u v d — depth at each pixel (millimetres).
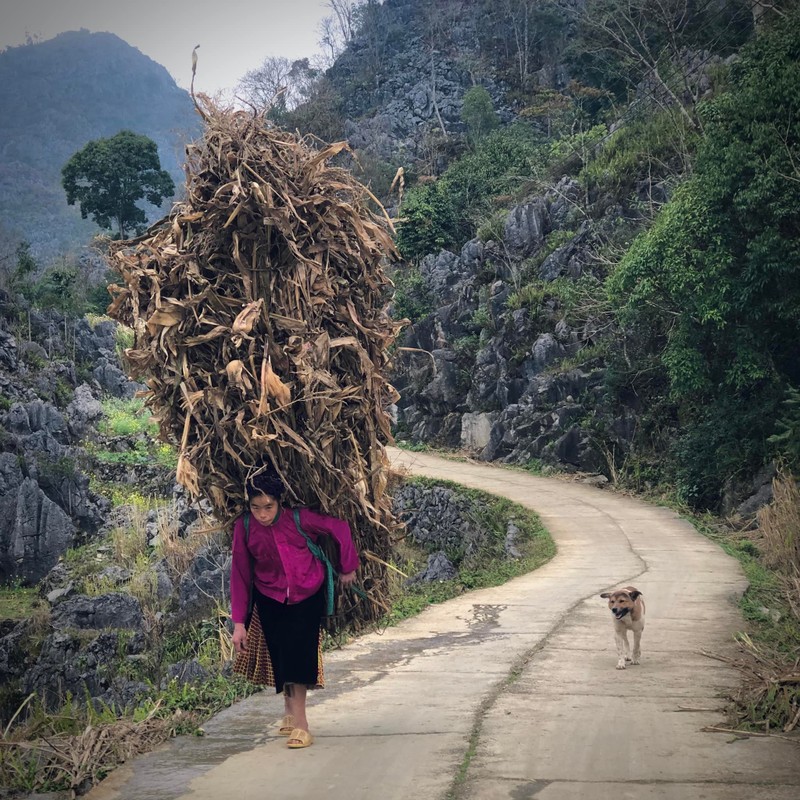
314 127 66875
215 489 4543
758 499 20047
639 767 3979
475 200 44500
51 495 28156
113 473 31141
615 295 24875
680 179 29625
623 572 12906
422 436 37188
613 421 28375
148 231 4727
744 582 11688
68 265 53031
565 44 74000
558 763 4062
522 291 34875
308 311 4648
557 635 7887
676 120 33375
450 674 6227
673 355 22203
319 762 4172
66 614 19703
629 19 38000
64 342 39562
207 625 17469
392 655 6977
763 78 19844
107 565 24281
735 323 21391
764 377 21234
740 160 19469
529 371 33156
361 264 4852
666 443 26719
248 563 4461
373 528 4996
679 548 15875
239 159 4602
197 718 5125
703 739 4441
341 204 4746
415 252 43312
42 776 4156
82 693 17594
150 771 4125
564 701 5355
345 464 4711
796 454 19188
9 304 38812
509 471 30641
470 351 36906
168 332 4496
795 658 6332
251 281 4562
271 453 4445
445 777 3900
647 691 5648
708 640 7645
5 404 31766
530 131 55344
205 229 4586
